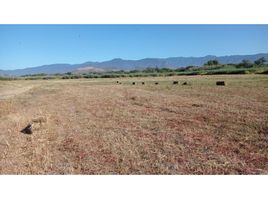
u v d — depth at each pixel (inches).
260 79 1037.8
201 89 872.9
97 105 695.7
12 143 435.5
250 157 377.1
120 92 919.7
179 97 755.4
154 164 362.0
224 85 928.9
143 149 399.9
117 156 382.3
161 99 738.2
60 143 430.0
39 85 1245.1
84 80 1460.4
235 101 665.0
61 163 370.3
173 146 408.2
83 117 570.3
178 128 481.7
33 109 668.7
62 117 573.9
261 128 469.1
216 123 502.0
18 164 371.9
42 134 468.4
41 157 386.6
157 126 494.6
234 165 359.9
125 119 543.8
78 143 426.9
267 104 624.1
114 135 454.6
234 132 456.8
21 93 983.6
